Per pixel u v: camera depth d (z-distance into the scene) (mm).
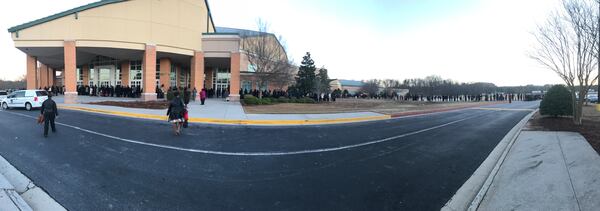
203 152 7516
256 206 4238
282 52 35500
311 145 8773
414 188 5145
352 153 7781
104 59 36312
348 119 16156
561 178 5328
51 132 9992
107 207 4102
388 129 12852
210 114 15852
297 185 5168
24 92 19109
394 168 6395
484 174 6059
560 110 15969
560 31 12898
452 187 5234
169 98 21984
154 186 4953
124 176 5430
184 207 4152
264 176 5645
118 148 7707
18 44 23594
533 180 5379
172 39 27031
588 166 5883
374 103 37531
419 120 17578
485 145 9414
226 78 43062
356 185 5230
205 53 29641
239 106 22281
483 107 35812
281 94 35219
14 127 11125
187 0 28125
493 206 4352
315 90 40812
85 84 40125
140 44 25297
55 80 51656
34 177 5262
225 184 5137
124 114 15703
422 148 8672
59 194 4516
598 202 4164
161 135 9883
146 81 25359
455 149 8641
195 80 28891
